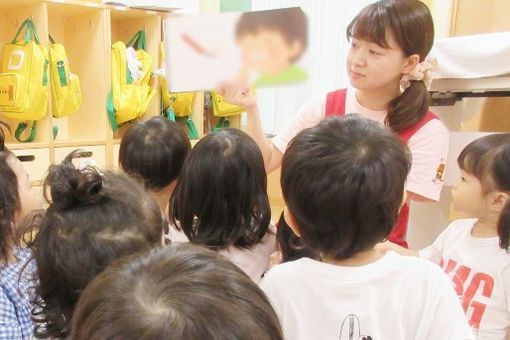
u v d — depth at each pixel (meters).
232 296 0.37
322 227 0.63
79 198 0.64
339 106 1.15
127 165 1.20
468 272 1.01
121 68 2.25
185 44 0.99
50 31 2.32
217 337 0.34
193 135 2.61
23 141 2.10
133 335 0.33
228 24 0.98
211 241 0.94
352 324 0.62
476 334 0.96
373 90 1.06
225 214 0.94
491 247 1.00
